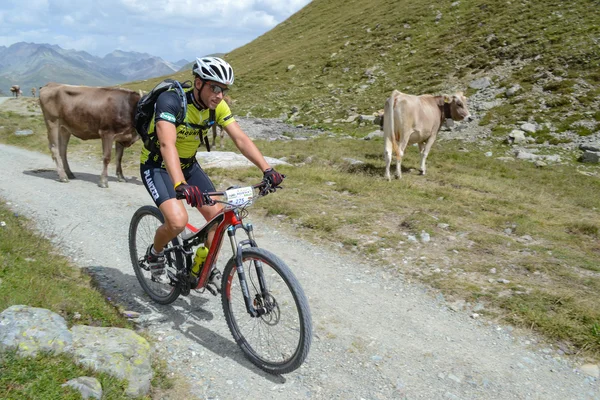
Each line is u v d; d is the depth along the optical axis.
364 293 5.75
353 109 28.97
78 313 4.41
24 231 6.88
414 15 42.06
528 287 5.68
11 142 18.61
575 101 22.53
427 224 7.91
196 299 5.39
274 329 4.04
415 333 4.86
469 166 16.52
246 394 3.80
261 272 3.95
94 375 3.38
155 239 4.64
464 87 27.48
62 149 12.07
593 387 4.07
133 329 4.59
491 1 37.94
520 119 22.36
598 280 5.91
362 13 52.62
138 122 4.28
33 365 3.25
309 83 37.41
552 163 17.53
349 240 7.30
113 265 6.29
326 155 15.77
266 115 31.86
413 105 12.77
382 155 16.92
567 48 26.98
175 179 3.75
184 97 4.04
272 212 8.73
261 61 49.75
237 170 12.59
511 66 27.78
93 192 10.62
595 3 31.05
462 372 4.23
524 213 9.72
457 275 6.12
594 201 12.12
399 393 3.92
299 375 4.10
